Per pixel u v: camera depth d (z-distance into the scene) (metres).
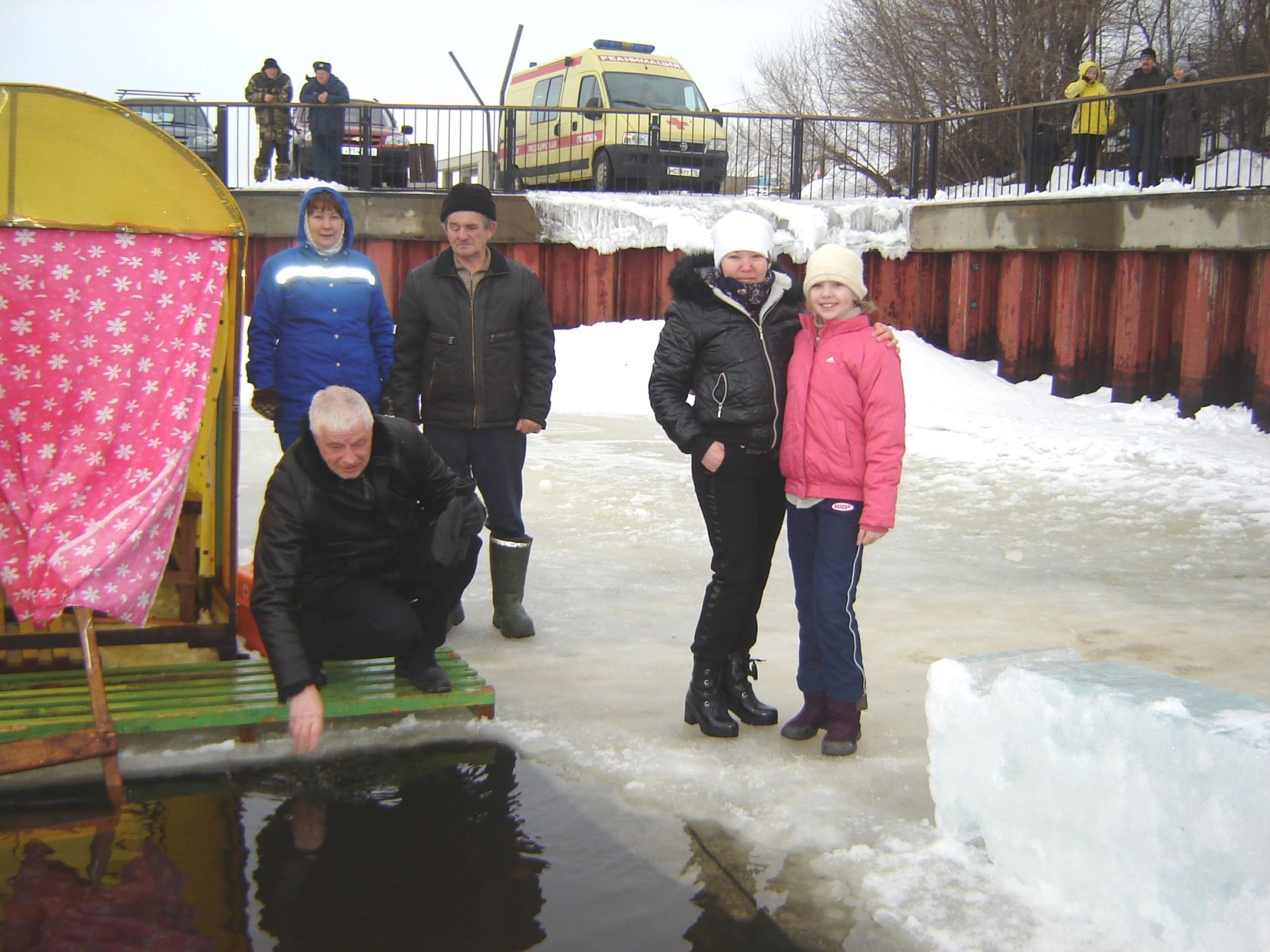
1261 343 11.73
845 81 27.70
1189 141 14.05
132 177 4.04
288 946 2.68
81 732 3.43
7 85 3.88
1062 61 24.27
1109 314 13.80
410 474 4.03
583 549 6.81
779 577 6.34
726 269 3.89
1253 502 8.27
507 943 2.71
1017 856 2.96
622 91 18.70
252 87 17.44
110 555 3.83
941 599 5.86
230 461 4.34
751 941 2.73
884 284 16.41
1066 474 9.39
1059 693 2.82
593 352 15.71
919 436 11.41
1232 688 4.49
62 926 2.74
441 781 3.61
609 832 3.28
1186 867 2.53
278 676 3.53
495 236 16.78
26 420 3.94
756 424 3.83
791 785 3.60
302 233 4.96
